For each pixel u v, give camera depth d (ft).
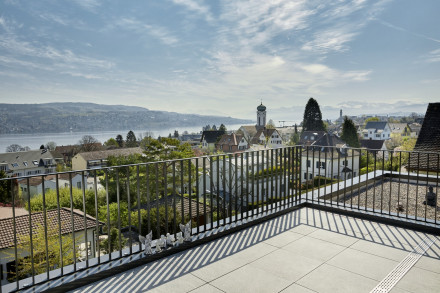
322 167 102.42
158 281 9.12
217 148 239.71
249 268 9.94
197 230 12.32
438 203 19.94
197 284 8.96
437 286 8.77
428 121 49.52
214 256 10.82
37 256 32.27
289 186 16.42
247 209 14.19
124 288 8.69
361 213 14.76
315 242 12.01
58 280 8.63
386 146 191.72
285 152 16.38
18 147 264.11
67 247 34.63
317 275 9.46
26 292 8.05
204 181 12.80
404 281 9.05
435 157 42.47
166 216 11.57
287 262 10.34
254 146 252.62
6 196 84.79
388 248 11.37
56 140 454.40
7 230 40.06
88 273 9.05
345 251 11.18
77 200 85.81
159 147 109.81
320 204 16.44
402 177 26.30
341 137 169.68
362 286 8.80
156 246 10.63
